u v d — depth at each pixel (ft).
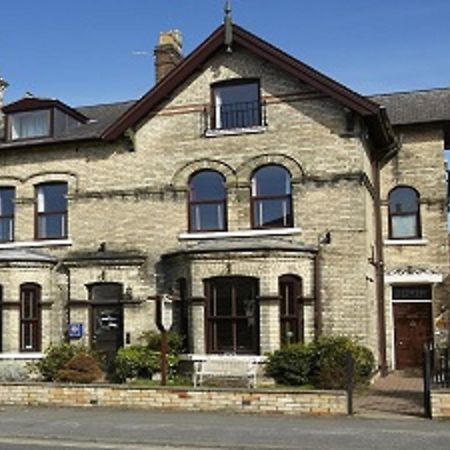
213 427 43.50
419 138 76.74
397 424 43.91
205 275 63.93
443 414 45.55
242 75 68.74
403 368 75.05
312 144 66.33
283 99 67.62
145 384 54.44
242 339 62.85
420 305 75.66
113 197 71.77
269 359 60.03
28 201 74.69
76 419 47.16
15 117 77.30
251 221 67.31
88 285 71.05
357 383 56.18
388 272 75.66
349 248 64.44
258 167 67.67
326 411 47.57
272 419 46.37
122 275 69.97
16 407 53.01
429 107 79.10
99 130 75.25
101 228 71.82
